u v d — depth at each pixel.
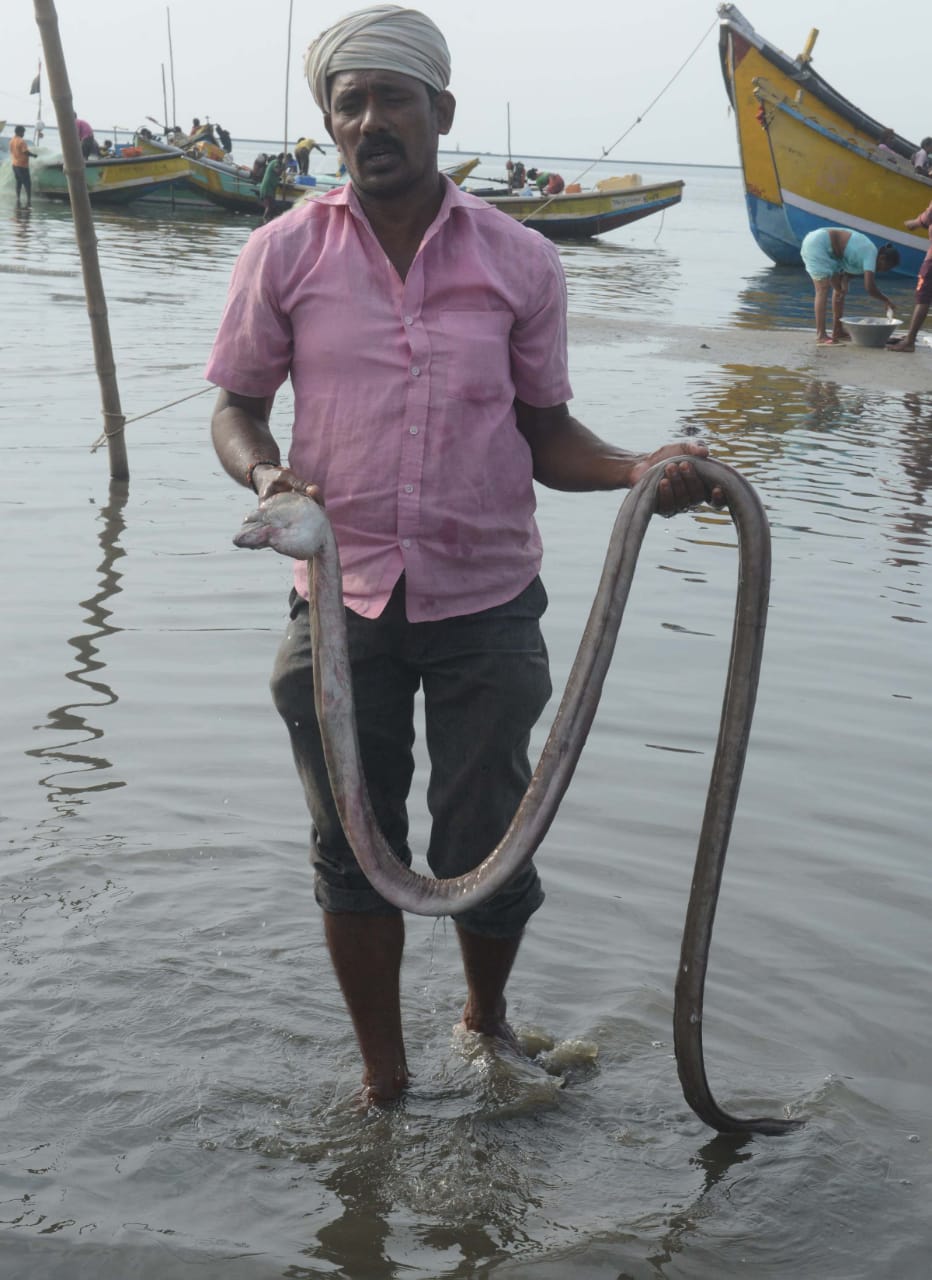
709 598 5.92
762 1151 2.67
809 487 8.10
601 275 24.45
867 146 24.31
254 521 2.33
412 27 2.49
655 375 12.34
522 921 2.87
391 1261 2.34
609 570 2.48
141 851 3.68
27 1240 2.33
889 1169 2.62
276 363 2.67
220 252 23.98
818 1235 2.44
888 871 3.69
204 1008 3.05
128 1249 2.32
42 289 16.62
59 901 3.43
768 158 25.77
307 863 3.69
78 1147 2.59
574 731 2.47
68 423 8.95
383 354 2.57
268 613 5.54
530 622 2.76
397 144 2.49
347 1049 2.96
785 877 3.65
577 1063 2.95
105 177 34.03
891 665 5.19
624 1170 2.61
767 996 3.15
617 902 3.54
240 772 4.16
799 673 5.07
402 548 2.62
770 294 22.19
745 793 4.11
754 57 24.41
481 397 2.61
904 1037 3.02
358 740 2.62
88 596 5.65
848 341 15.55
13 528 6.55
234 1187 2.51
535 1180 2.57
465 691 2.71
